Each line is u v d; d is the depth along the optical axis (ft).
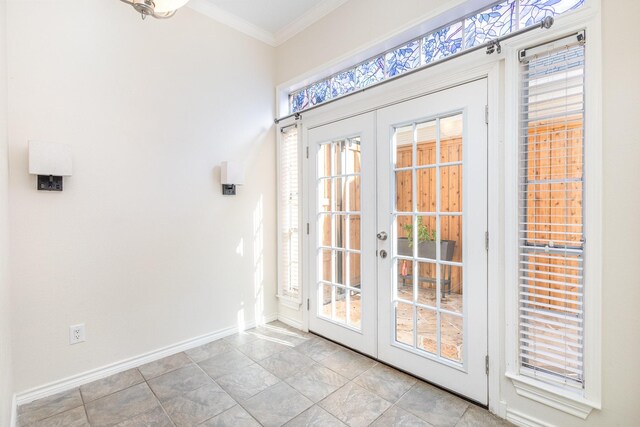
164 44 8.00
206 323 8.88
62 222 6.57
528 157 5.49
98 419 5.74
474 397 6.18
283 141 10.43
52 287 6.48
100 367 7.09
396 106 7.30
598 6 4.63
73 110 6.68
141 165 7.64
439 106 6.57
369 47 7.76
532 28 5.14
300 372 7.34
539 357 5.41
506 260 5.64
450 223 6.54
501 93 5.72
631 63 4.44
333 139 8.75
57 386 6.53
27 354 6.19
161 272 8.01
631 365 4.54
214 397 6.40
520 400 5.57
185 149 8.40
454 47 6.70
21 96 6.07
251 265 9.90
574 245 5.00
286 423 5.65
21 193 6.08
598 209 4.70
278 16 9.24
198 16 8.64
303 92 10.25
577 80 4.97
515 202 5.51
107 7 7.12
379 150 7.67
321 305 9.37
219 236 9.12
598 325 4.74
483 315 6.04
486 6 6.20
